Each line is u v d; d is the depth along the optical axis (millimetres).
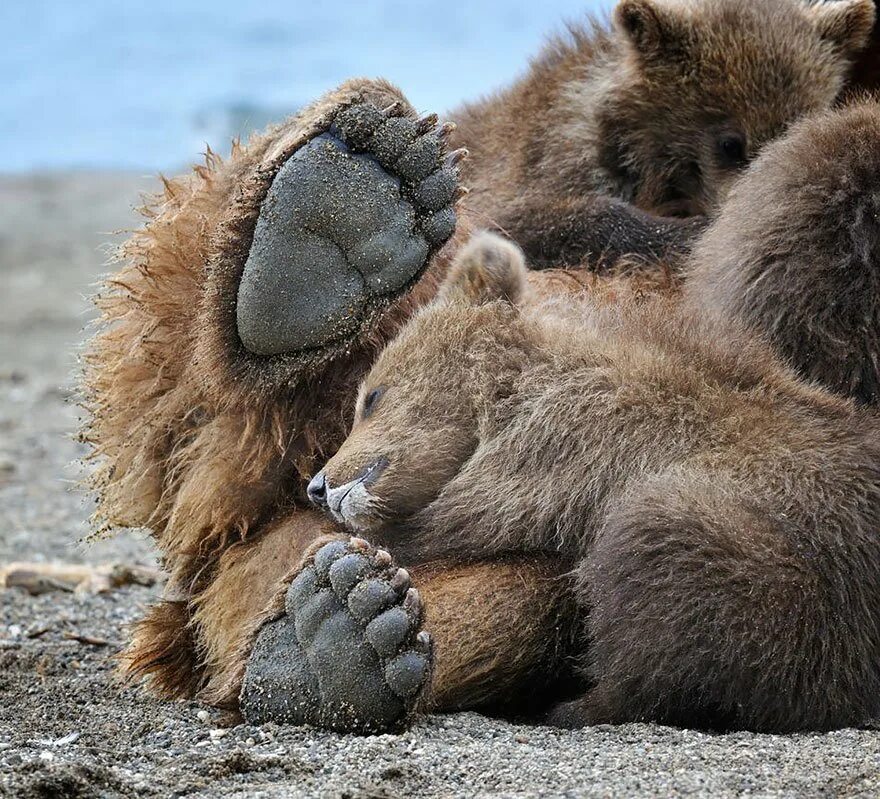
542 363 10117
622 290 11695
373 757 8469
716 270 11375
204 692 10336
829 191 10797
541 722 9672
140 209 11898
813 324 10672
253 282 10180
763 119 16172
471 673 9516
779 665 8781
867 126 11062
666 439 9547
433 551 10039
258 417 10773
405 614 8742
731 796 7664
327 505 10109
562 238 14172
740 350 10133
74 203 58531
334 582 8805
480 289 10711
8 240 50219
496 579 9641
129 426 11336
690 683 8836
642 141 16953
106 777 8180
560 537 9719
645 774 8023
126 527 11867
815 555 8969
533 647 9625
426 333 10547
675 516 8961
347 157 10125
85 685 11203
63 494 20609
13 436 24719
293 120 11062
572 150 16891
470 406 10242
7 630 13562
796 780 7895
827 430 9531
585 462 9680
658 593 8859
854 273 10602
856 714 9031
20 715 10383
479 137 17375
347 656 8766
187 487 10906
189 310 10914
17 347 34438
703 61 16438
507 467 9938
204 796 8008
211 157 11539
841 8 16359
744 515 9008
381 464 10148
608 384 9828
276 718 9016
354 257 10188
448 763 8344
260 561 10391
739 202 11727
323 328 10258
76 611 14383
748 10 16656
